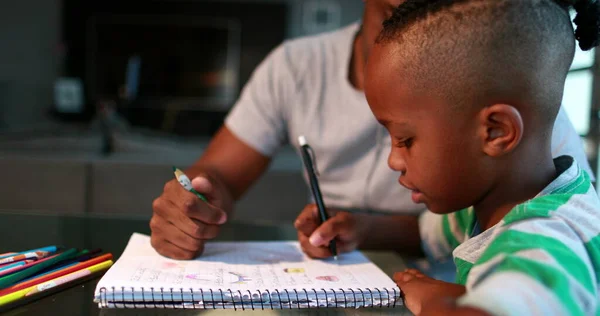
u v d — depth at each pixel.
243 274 0.61
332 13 5.55
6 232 0.83
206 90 5.65
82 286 0.59
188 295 0.52
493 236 0.49
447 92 0.48
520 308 0.38
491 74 0.47
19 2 5.48
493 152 0.49
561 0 0.52
